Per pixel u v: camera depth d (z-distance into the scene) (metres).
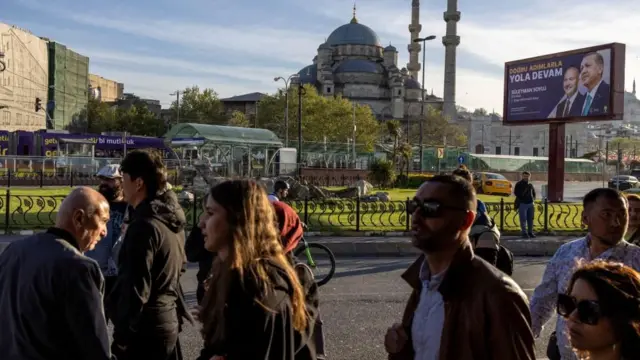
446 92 115.94
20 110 63.28
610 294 2.06
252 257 2.77
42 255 2.93
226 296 2.73
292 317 2.84
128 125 88.88
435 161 66.75
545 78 28.83
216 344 2.74
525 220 15.94
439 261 2.59
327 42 119.69
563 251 4.00
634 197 4.78
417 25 127.06
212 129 32.44
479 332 2.37
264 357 2.67
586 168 74.75
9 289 2.94
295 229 5.15
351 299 8.77
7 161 33.38
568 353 3.54
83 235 3.18
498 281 2.41
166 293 3.88
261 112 89.50
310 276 3.91
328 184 43.41
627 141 114.31
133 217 3.91
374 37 119.06
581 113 27.17
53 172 33.62
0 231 14.30
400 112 109.00
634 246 3.80
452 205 2.51
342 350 6.28
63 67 74.00
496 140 122.75
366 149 62.25
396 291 9.41
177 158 36.28
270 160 36.94
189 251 5.96
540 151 121.69
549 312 4.00
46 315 2.85
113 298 3.79
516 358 2.33
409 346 2.76
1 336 2.94
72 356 2.91
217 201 2.84
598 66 26.55
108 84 118.94
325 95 107.81
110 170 5.36
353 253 13.69
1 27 59.69
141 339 3.79
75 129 77.69
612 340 2.08
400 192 35.91
